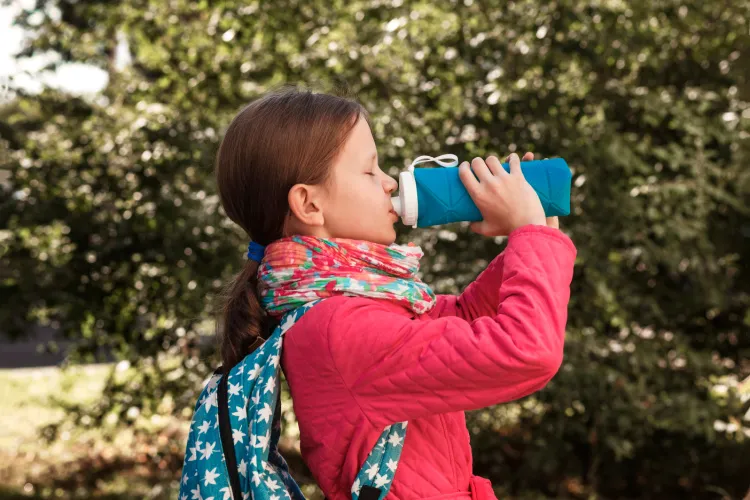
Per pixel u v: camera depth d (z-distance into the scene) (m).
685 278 4.84
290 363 1.27
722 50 4.72
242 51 4.95
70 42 5.07
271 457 1.34
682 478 4.91
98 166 4.74
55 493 4.98
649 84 4.83
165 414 5.09
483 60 4.61
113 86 5.14
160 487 4.84
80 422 5.21
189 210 4.52
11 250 4.78
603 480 4.97
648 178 4.57
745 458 4.64
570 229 4.33
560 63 4.59
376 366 1.20
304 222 1.32
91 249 4.75
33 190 4.71
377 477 1.22
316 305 1.26
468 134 4.60
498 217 1.29
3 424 6.50
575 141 4.36
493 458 4.85
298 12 4.85
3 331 4.86
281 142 1.32
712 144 4.88
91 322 4.91
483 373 1.16
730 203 4.57
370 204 1.32
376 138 4.55
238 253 4.64
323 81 4.71
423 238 4.54
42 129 4.95
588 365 4.36
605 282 4.29
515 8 4.61
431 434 1.28
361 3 4.84
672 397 4.42
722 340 4.91
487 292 1.53
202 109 4.95
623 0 4.49
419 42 4.71
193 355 4.91
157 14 5.02
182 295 4.67
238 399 1.27
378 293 1.28
